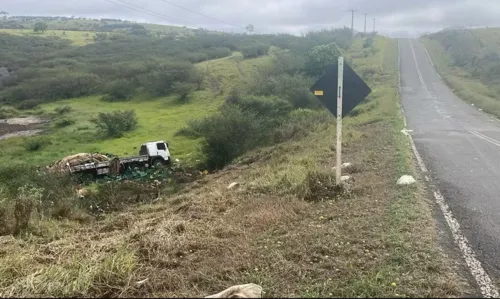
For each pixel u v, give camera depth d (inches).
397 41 3713.1
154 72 2191.2
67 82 2256.4
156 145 950.4
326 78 291.4
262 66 2237.9
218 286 159.0
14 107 2063.2
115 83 2153.1
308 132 827.4
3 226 287.3
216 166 938.1
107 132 1445.6
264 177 379.9
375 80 1756.9
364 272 164.1
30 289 162.7
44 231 287.0
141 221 287.9
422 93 1413.6
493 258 182.9
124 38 3806.6
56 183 639.8
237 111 974.4
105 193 627.8
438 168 384.5
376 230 208.1
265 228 227.0
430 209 253.9
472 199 279.9
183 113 1713.8
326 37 3090.6
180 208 326.6
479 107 1060.5
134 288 160.7
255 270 171.0
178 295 152.9
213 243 206.5
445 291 149.4
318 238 200.8
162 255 193.5
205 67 2434.8
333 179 309.7
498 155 453.4
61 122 1640.0
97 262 181.5
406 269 166.4
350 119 866.1
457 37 3186.5
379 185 304.7
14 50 3061.0
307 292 149.7
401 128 671.1
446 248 192.4
